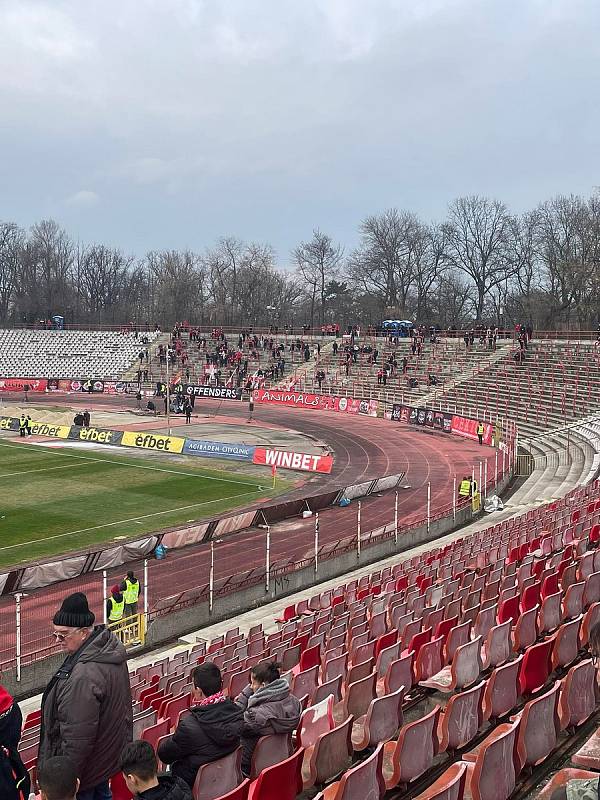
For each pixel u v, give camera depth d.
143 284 151.38
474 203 107.50
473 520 35.81
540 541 21.75
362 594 20.67
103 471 45.53
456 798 6.28
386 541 30.08
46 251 141.25
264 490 41.50
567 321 97.31
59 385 90.81
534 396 64.44
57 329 106.38
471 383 73.56
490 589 16.23
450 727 8.60
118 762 5.99
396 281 122.69
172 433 61.31
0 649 20.16
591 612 11.78
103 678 5.82
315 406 78.50
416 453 53.56
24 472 44.78
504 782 7.06
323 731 9.38
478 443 57.34
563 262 92.00
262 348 97.19
